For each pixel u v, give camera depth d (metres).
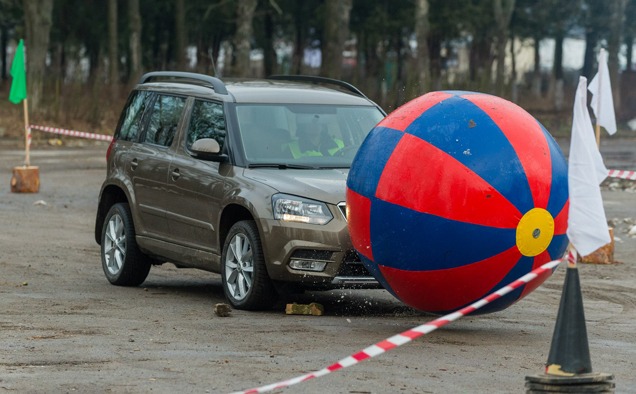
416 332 12.34
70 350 16.36
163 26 132.38
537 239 16.53
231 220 21.30
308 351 16.52
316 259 19.52
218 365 15.35
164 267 27.56
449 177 16.41
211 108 22.52
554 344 12.24
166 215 22.72
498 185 16.34
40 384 14.06
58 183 48.66
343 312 20.83
